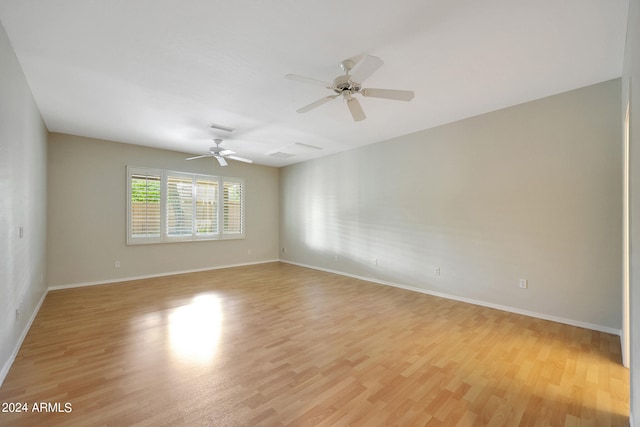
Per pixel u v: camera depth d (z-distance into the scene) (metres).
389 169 4.79
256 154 5.94
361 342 2.64
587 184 2.93
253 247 6.83
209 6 1.77
